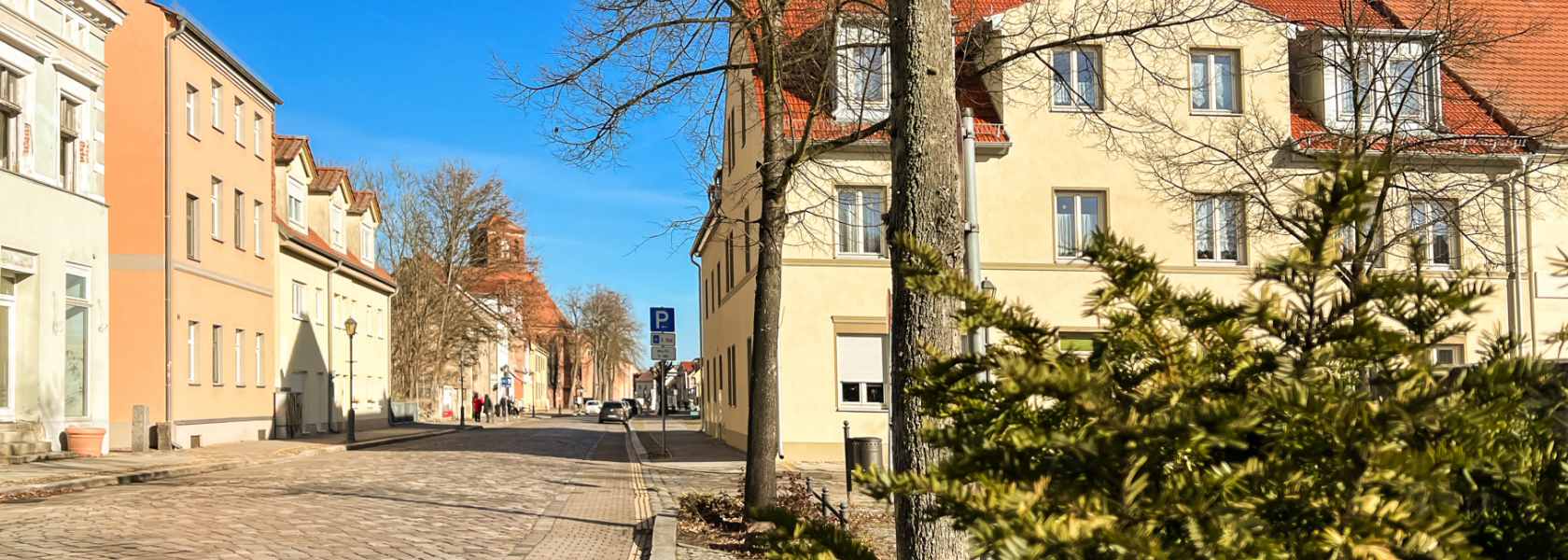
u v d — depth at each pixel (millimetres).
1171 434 1625
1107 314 2053
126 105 28000
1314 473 1747
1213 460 1807
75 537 11000
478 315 63469
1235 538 1632
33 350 22375
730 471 21375
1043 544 1578
